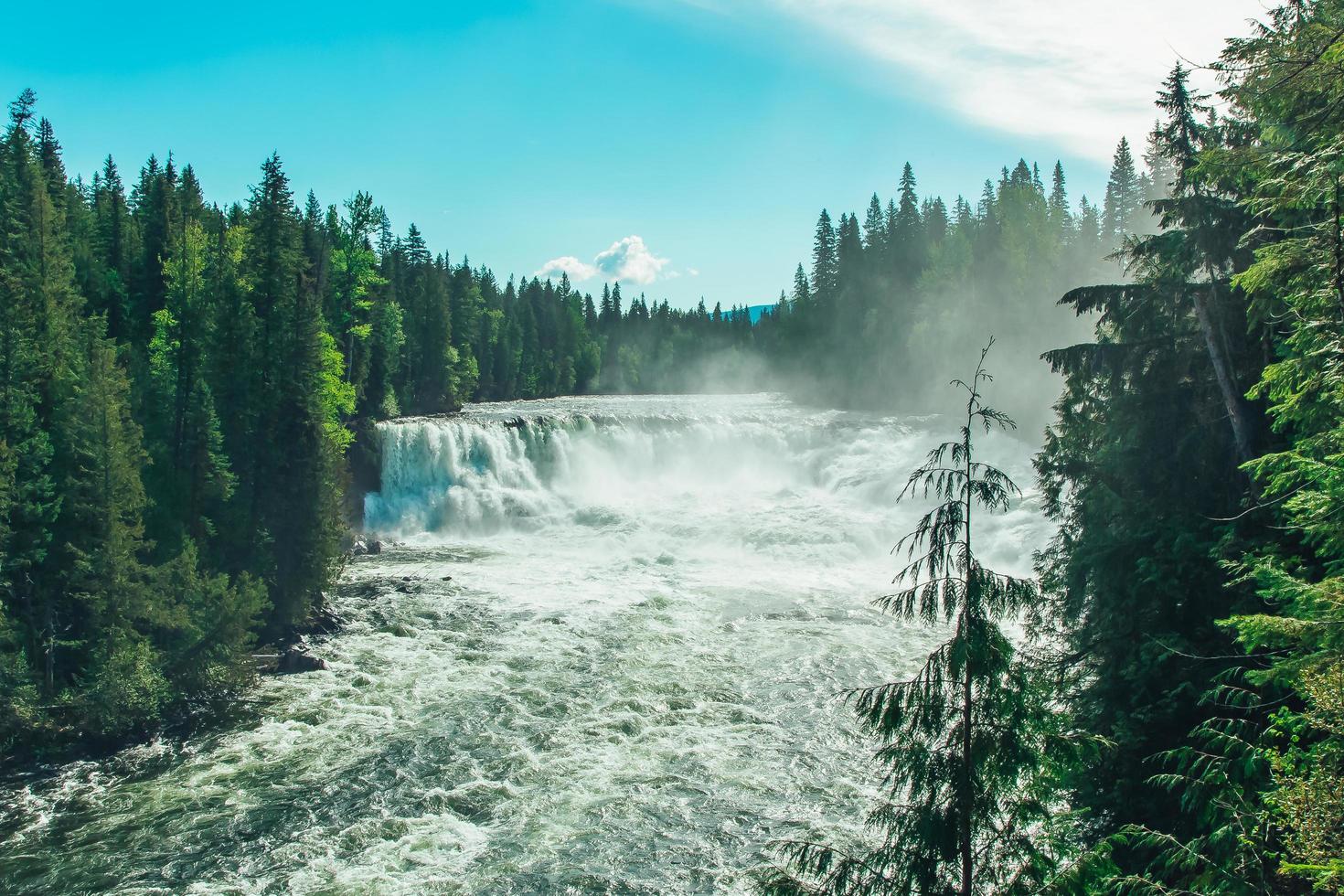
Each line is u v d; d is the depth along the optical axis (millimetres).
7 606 21797
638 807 18281
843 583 36625
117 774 19953
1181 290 14148
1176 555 13148
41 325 29062
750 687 24750
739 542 43250
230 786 19375
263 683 25281
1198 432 14242
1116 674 13867
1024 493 41344
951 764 7082
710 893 15234
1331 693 7680
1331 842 7113
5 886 15781
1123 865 12297
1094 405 16719
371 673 26156
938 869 7262
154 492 28547
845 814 17750
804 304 101938
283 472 31000
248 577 25609
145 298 55031
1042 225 73188
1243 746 9352
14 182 41031
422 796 18859
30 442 23078
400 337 67688
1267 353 13094
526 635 29531
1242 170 11148
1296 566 11242
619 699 23938
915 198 91188
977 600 7078
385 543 46656
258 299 34250
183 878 16016
